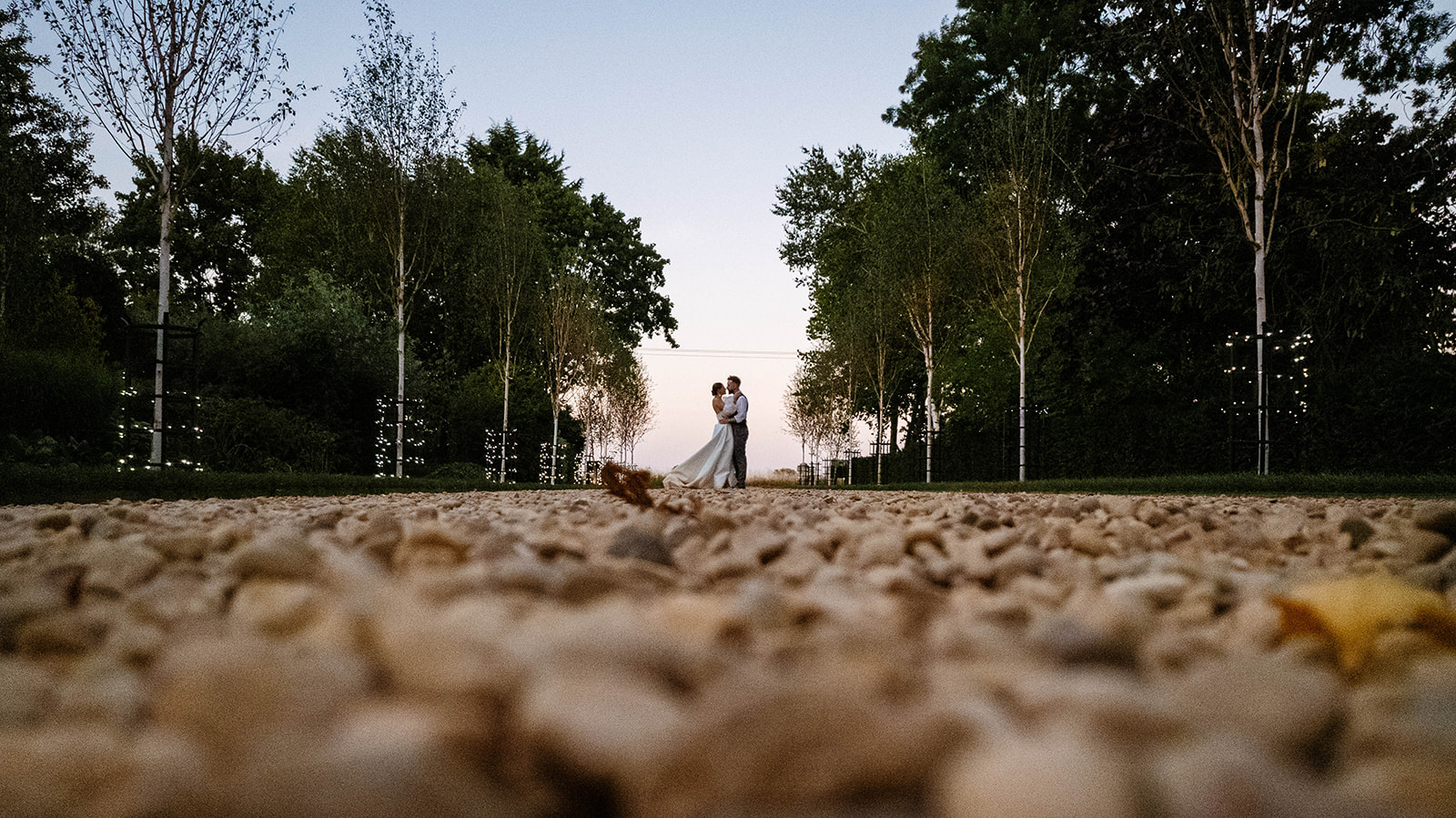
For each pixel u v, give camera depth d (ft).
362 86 63.93
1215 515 14.80
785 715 2.31
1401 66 53.36
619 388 106.22
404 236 66.33
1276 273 55.36
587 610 4.39
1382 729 2.75
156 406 40.32
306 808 2.05
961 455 82.07
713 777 2.27
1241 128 49.80
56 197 78.28
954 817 2.12
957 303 83.05
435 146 65.82
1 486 22.07
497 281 80.74
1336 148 54.49
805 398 118.42
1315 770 2.92
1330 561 8.79
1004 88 92.48
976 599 5.71
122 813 2.21
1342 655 4.15
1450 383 43.88
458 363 93.76
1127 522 10.43
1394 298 51.83
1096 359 66.28
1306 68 50.24
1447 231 53.93
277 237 99.04
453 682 2.80
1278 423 52.54
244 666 2.81
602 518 12.56
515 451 85.35
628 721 2.48
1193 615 5.51
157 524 12.51
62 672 3.95
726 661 3.16
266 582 5.21
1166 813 2.10
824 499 28.07
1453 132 51.62
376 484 41.11
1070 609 5.25
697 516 12.12
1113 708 2.66
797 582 6.52
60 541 9.14
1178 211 58.44
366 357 69.31
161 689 2.85
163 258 40.55
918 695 3.16
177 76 39.04
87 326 71.51
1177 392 64.95
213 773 2.30
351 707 2.87
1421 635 4.09
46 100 76.18
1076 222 67.41
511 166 120.26
